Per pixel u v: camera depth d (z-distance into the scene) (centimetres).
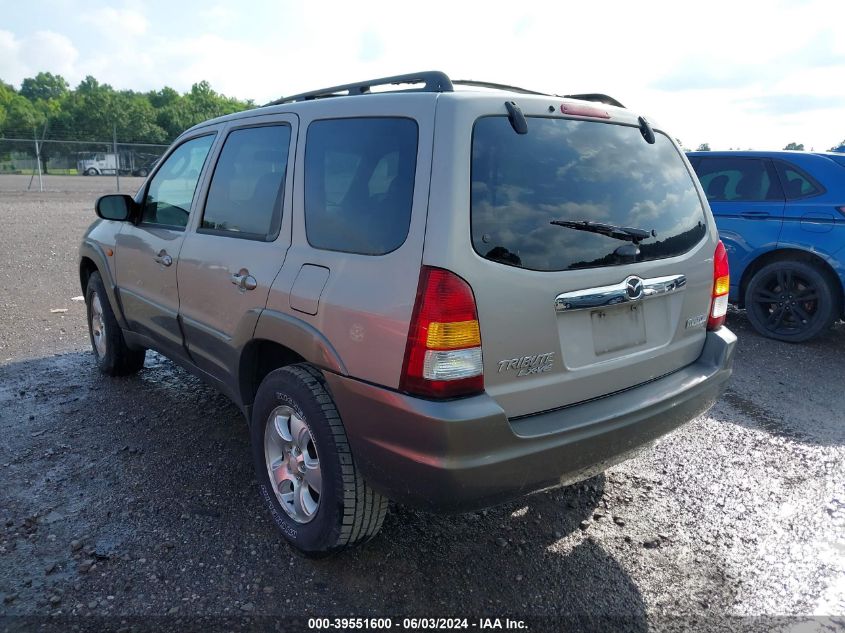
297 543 289
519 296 237
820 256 618
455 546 306
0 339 607
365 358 244
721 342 319
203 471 365
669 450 413
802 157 642
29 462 370
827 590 283
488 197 237
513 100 254
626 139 292
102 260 474
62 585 269
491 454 230
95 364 541
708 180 700
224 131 365
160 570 280
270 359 327
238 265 316
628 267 271
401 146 250
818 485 371
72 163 2964
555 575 288
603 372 267
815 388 527
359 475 263
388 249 244
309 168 290
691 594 279
